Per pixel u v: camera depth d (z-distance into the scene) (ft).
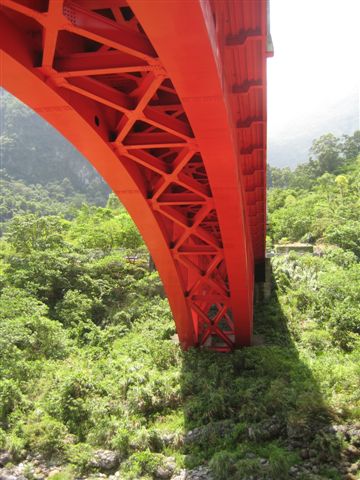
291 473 45.42
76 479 51.47
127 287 115.34
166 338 87.30
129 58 26.89
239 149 46.34
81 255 123.54
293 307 100.68
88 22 23.59
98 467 53.16
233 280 58.44
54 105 29.37
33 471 52.60
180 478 48.75
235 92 35.73
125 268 121.29
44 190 469.16
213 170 36.01
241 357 72.79
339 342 81.97
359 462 45.65
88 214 217.15
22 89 27.58
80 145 35.29
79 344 89.45
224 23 28.66
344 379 61.62
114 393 65.67
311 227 175.01
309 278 114.21
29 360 77.77
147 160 40.24
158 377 67.46
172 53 22.41
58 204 435.12
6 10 23.84
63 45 27.63
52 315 100.22
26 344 80.33
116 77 33.27
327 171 303.07
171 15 19.69
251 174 56.39
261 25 28.89
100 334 91.15
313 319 94.38
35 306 89.10
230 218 44.39
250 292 73.46
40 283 106.01
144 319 99.60
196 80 24.70
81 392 64.75
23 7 21.11
